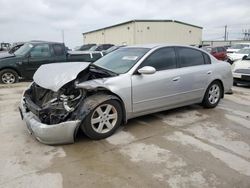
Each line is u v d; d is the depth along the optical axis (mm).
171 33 38250
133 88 4109
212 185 2744
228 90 5977
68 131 3498
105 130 3924
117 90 3934
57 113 3543
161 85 4469
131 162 3221
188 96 5027
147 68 4113
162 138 3967
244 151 3549
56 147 3609
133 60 4398
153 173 2969
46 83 3711
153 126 4484
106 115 3883
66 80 3613
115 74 4145
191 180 2832
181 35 39219
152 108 4469
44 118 3520
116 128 4031
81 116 3559
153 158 3326
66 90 3664
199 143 3797
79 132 4117
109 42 44844
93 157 3346
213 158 3332
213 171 3016
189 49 5168
